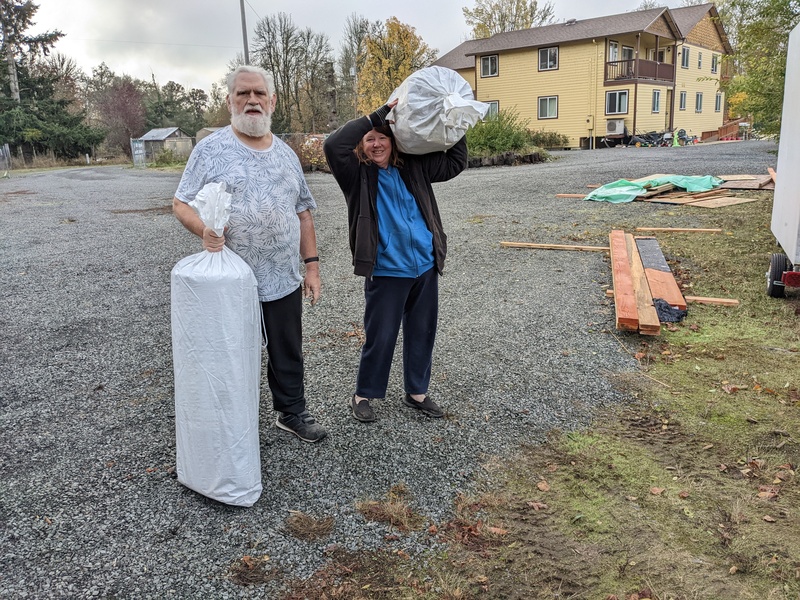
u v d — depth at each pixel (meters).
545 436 3.35
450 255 7.60
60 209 13.54
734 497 2.76
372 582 2.29
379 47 39.94
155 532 2.56
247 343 2.65
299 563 2.39
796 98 5.13
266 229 2.83
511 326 5.05
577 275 6.48
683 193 11.33
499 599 2.21
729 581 2.26
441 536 2.54
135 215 12.26
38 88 45.31
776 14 8.94
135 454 3.19
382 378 3.47
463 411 3.64
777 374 4.02
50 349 4.77
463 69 34.88
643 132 30.00
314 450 3.22
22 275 7.21
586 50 29.95
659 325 4.59
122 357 4.58
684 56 33.47
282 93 40.41
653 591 2.21
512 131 21.30
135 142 33.62
